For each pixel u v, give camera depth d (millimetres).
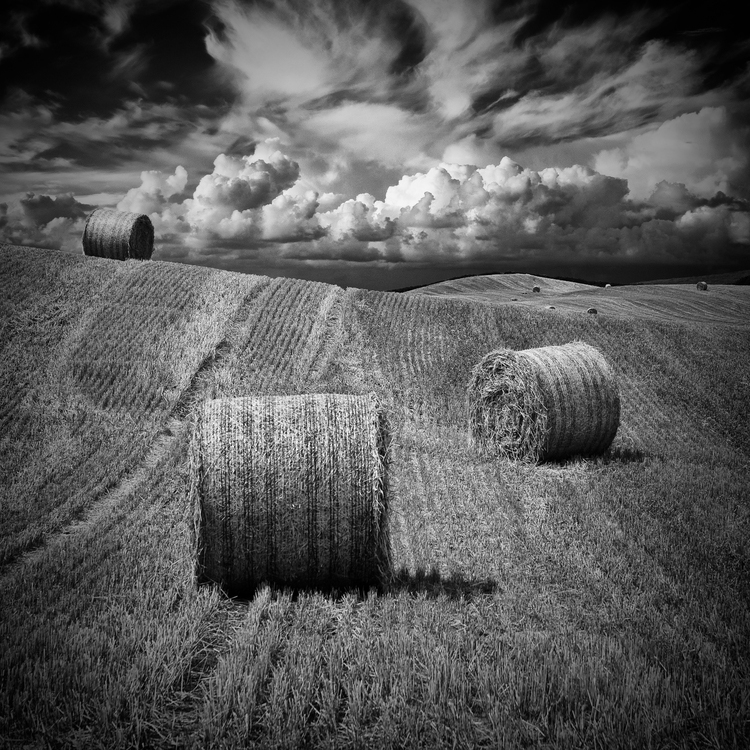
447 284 71062
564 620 5359
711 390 18344
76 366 15977
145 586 6102
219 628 5422
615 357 21344
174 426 13391
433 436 13203
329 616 5617
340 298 24547
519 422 11586
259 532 6109
